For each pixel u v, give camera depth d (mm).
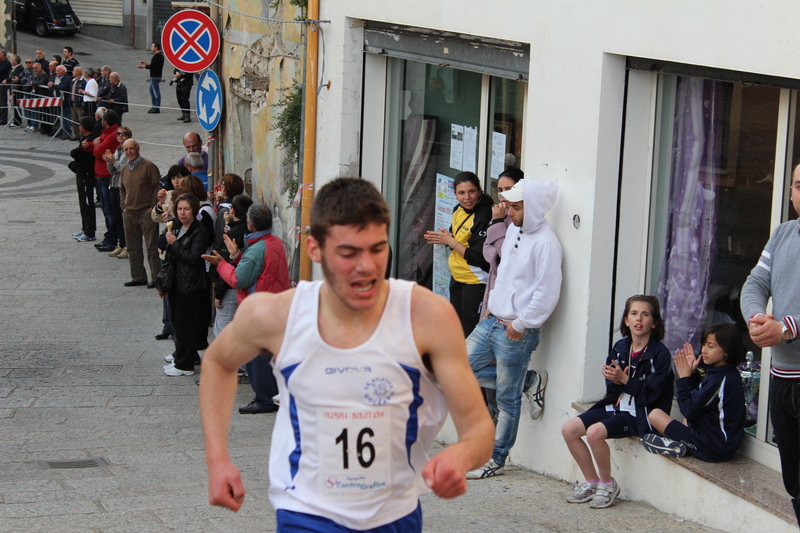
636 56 5867
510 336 6684
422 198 9953
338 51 10367
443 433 8516
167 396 9914
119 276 15211
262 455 7688
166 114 31141
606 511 5793
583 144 6379
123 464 7445
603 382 6484
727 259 5879
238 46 14297
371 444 2773
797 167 4285
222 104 13977
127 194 14336
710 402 5512
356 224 2594
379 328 2734
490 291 7461
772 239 4484
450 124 9273
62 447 8016
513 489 6512
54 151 26672
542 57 6875
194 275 10320
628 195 6355
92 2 44719
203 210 10438
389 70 10414
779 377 4383
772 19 4828
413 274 10258
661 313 6449
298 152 11820
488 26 7617
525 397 7207
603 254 6355
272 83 12969
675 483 5664
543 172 6891
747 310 4422
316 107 11039
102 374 10617
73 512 5738
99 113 17094
